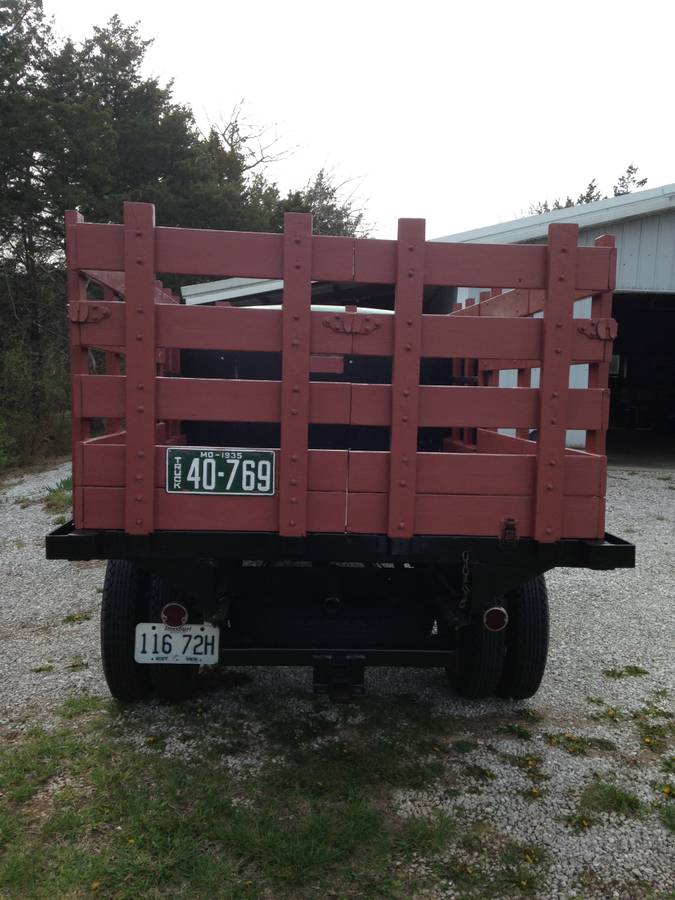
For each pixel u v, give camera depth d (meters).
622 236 10.91
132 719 3.41
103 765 2.98
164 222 19.75
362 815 2.63
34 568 6.34
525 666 3.46
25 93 16.75
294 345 2.59
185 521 2.67
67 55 18.19
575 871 2.40
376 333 2.63
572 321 2.65
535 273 2.65
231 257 2.58
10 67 16.17
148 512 2.62
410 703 3.66
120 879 2.30
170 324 2.59
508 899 2.26
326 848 2.45
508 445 3.58
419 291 2.60
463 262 2.63
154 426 2.62
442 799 2.79
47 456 14.71
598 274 2.64
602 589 5.72
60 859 2.39
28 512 9.04
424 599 3.33
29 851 2.43
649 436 20.50
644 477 11.65
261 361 4.21
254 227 22.22
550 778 2.96
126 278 2.53
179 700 3.59
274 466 2.66
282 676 3.97
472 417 2.68
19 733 3.27
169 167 20.59
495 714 3.54
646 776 2.99
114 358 3.22
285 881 2.30
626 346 23.34
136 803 2.70
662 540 7.41
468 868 2.39
